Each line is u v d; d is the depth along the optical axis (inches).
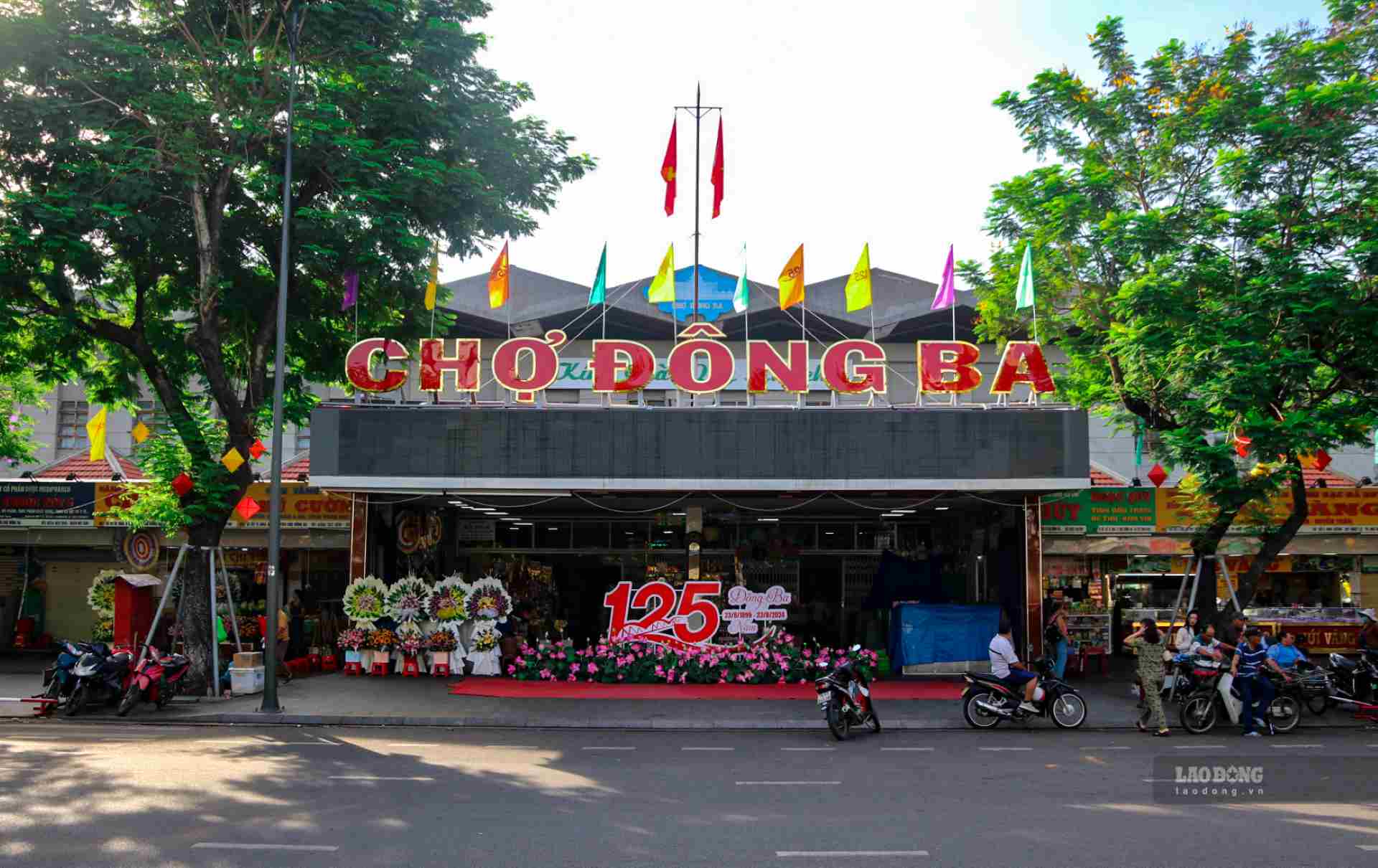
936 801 441.4
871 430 836.6
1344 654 992.9
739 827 388.8
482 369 1191.6
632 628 889.5
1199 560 863.7
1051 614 1029.8
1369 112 762.8
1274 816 413.7
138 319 853.8
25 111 735.7
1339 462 1228.5
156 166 749.3
